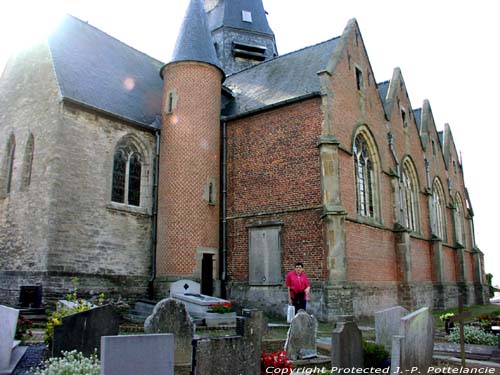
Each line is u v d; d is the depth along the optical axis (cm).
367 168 2094
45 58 1780
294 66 2156
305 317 976
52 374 666
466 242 3778
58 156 1586
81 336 812
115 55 2186
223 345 693
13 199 1719
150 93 2180
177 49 2030
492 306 3194
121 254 1756
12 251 1653
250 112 1961
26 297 1399
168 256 1806
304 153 1773
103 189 1728
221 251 1938
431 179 3042
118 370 554
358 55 2152
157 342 589
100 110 1739
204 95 1978
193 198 1859
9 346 768
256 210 1873
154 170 1953
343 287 1577
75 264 1584
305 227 1708
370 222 1941
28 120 1761
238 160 1988
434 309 2611
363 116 2072
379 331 1076
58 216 1552
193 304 1423
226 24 3030
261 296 1767
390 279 2055
